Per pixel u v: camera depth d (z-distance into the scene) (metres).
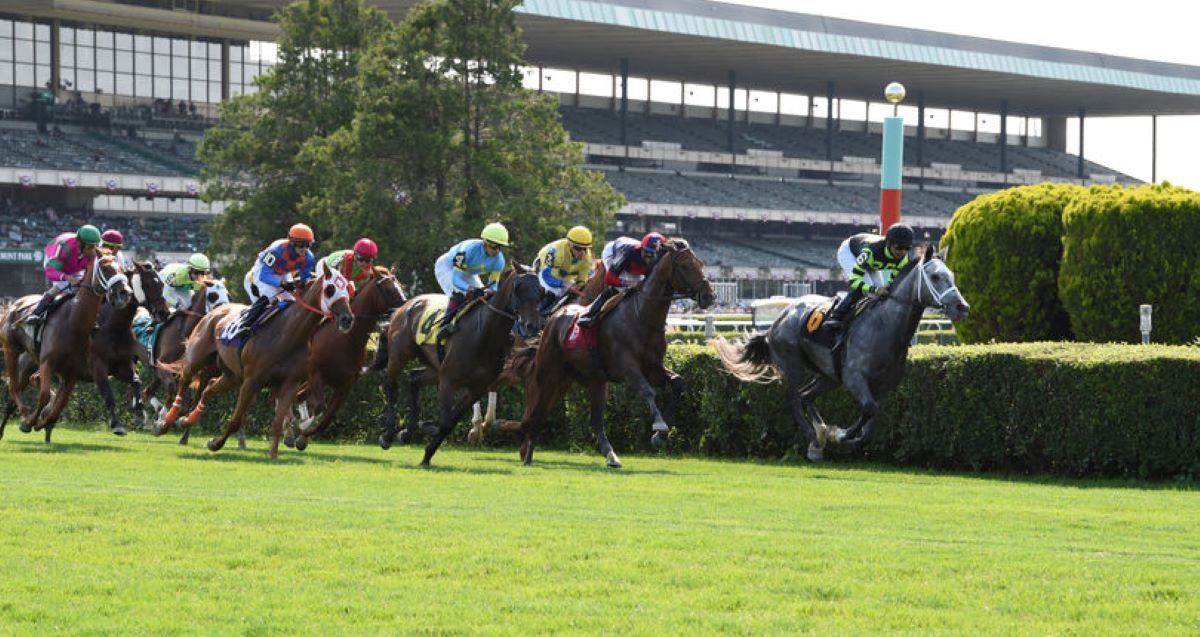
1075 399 16.64
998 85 96.94
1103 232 24.28
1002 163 100.31
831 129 93.44
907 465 18.47
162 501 12.02
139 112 76.88
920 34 90.12
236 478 14.43
